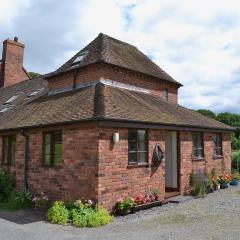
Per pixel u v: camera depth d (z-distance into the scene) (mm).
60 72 15195
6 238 7719
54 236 7840
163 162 12367
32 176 12273
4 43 24719
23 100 18281
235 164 21656
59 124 10812
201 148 15344
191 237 7516
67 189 10703
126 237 7637
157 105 14391
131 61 16031
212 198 12898
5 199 12609
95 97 11883
